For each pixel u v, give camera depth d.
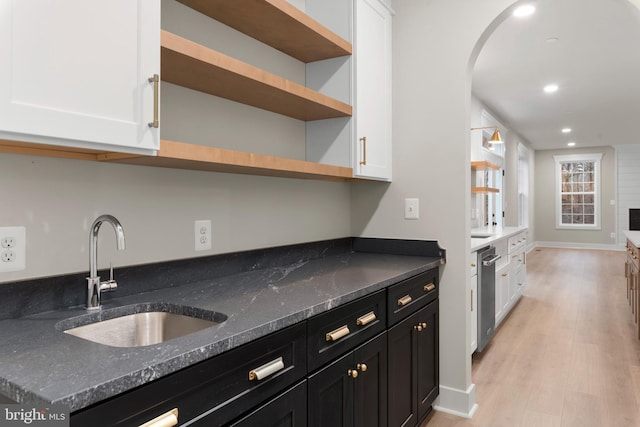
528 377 2.82
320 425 1.30
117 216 1.40
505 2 2.16
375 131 2.30
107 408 0.72
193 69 1.41
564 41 3.66
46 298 1.20
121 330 1.26
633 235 4.63
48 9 0.91
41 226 1.20
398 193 2.48
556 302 4.94
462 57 2.27
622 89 5.16
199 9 1.67
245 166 1.50
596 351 3.30
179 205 1.61
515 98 5.58
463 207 2.28
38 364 0.80
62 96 0.94
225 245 1.81
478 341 3.10
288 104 1.91
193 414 0.88
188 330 1.25
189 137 1.65
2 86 0.84
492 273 3.44
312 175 1.98
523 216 9.57
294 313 1.18
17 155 1.15
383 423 1.70
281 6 1.67
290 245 2.15
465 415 2.28
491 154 6.23
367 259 2.31
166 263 1.54
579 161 10.42
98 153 1.23
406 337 1.91
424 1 2.38
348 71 2.14
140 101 1.10
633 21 3.26
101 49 1.01
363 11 2.18
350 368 1.46
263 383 1.07
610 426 2.19
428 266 2.13
